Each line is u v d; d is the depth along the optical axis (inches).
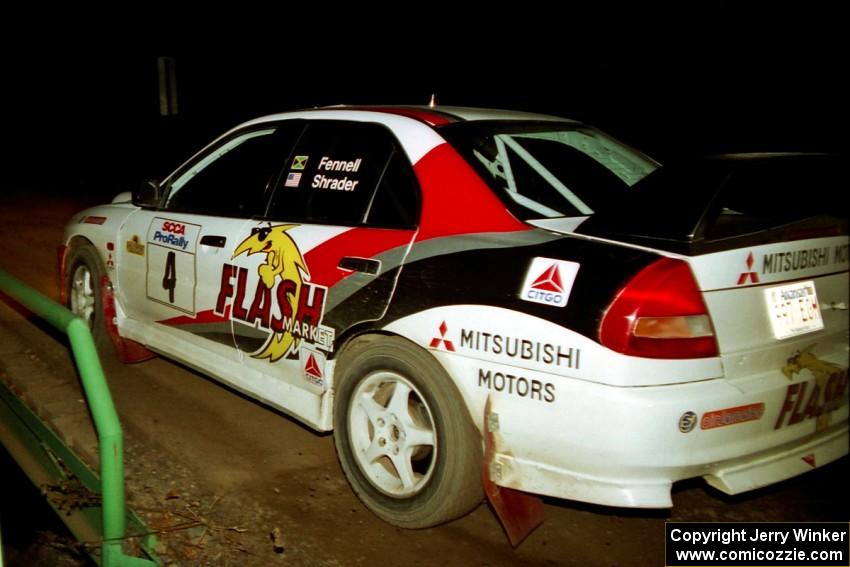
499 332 118.3
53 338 223.3
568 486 115.2
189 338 177.8
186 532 132.5
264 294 155.3
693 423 109.7
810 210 131.8
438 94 640.4
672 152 449.4
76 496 130.7
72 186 575.5
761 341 117.0
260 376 160.4
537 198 137.1
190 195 182.7
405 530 136.9
